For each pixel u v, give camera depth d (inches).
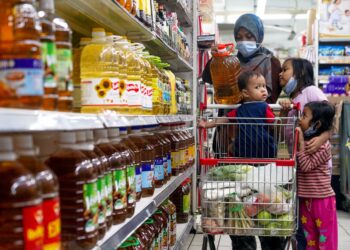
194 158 181.2
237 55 155.2
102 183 64.9
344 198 242.7
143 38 114.0
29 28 43.0
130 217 80.5
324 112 120.6
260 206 97.8
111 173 73.2
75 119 52.2
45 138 62.8
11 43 41.9
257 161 99.3
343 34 274.4
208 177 100.1
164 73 123.2
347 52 275.9
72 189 57.6
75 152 59.3
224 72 139.3
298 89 137.6
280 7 470.9
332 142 244.4
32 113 41.4
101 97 70.2
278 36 583.5
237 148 114.5
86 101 70.2
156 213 116.0
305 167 118.5
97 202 61.7
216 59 139.8
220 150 118.2
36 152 52.3
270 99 148.4
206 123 109.6
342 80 269.9
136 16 99.5
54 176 47.0
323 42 285.6
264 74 148.9
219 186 99.2
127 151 82.0
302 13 483.5
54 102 49.4
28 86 42.3
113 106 71.6
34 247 40.5
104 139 75.2
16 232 39.4
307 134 122.4
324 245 121.6
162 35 130.6
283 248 114.9
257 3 426.6
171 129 144.9
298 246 128.0
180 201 159.3
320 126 121.1
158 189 112.7
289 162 96.9
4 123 36.1
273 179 98.4
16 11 42.4
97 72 70.2
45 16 50.4
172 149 139.3
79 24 97.7
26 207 40.0
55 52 50.1
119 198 75.2
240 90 121.3
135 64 84.4
